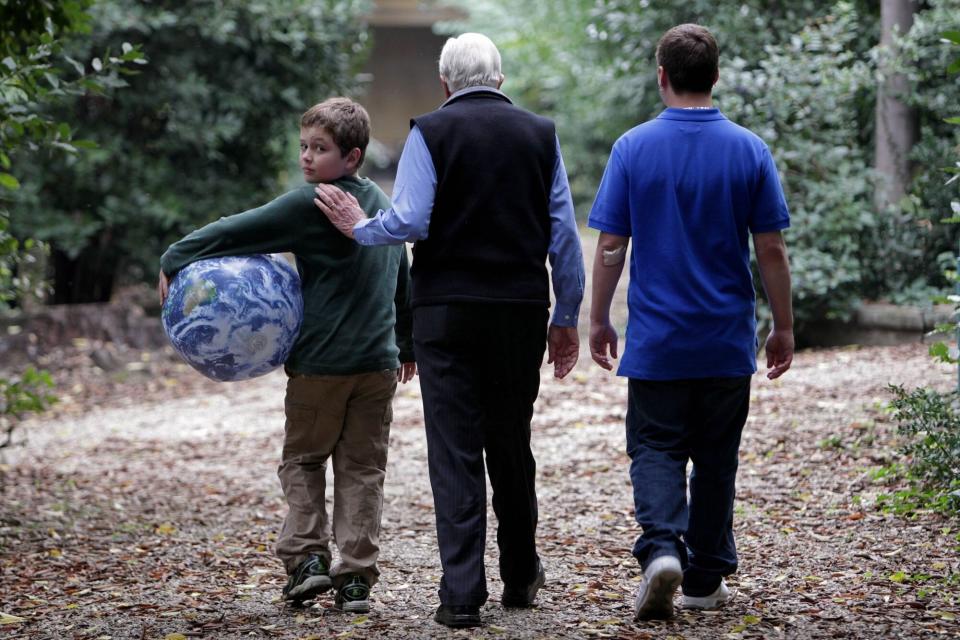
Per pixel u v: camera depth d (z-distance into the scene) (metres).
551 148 13.46
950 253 35.84
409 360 15.28
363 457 14.55
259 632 13.91
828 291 35.94
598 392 31.86
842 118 38.44
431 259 13.30
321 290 14.09
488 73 13.62
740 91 37.75
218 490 24.80
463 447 13.33
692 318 13.21
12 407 23.17
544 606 14.53
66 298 48.28
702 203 13.23
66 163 43.12
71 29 21.95
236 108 46.59
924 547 16.45
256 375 14.12
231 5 45.69
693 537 13.94
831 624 13.39
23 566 18.67
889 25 37.59
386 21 95.62
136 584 17.17
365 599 14.40
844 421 24.34
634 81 48.62
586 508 20.89
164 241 46.84
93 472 27.42
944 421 19.36
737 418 13.56
